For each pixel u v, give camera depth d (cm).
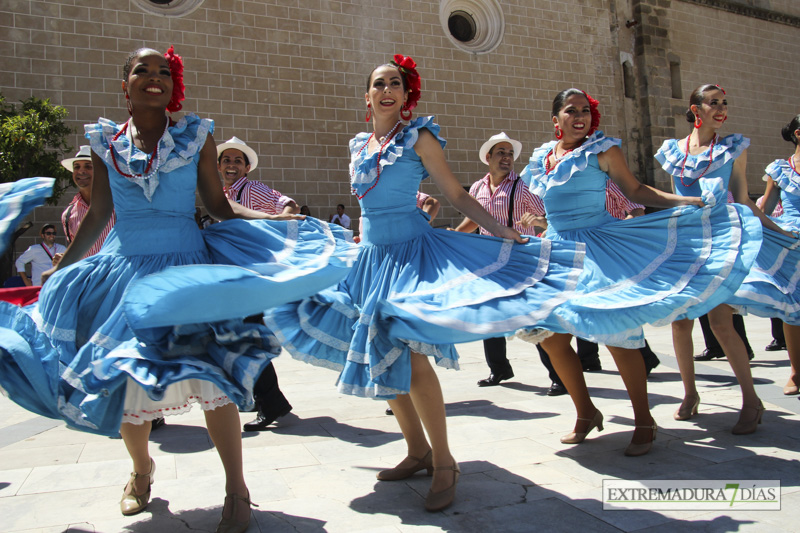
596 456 320
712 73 1941
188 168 257
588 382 518
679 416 387
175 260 249
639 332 300
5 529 242
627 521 237
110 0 1196
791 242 401
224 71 1296
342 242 284
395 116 304
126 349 216
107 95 1182
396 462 321
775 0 2092
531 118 1628
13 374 217
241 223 268
